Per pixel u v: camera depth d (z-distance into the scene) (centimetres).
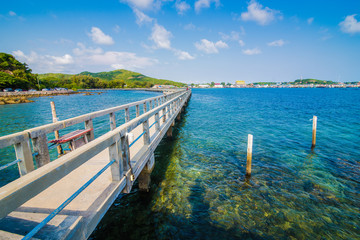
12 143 271
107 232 416
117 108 625
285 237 412
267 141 1092
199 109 2709
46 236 159
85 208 252
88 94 7706
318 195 562
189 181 628
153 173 671
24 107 3244
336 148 973
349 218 471
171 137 1095
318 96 6638
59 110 2775
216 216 469
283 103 3888
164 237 404
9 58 10088
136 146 549
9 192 128
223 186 602
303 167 747
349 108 2895
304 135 1236
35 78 9644
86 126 558
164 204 509
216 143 1046
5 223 179
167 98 1628
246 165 736
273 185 613
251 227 438
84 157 209
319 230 433
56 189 312
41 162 342
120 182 318
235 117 1977
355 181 643
